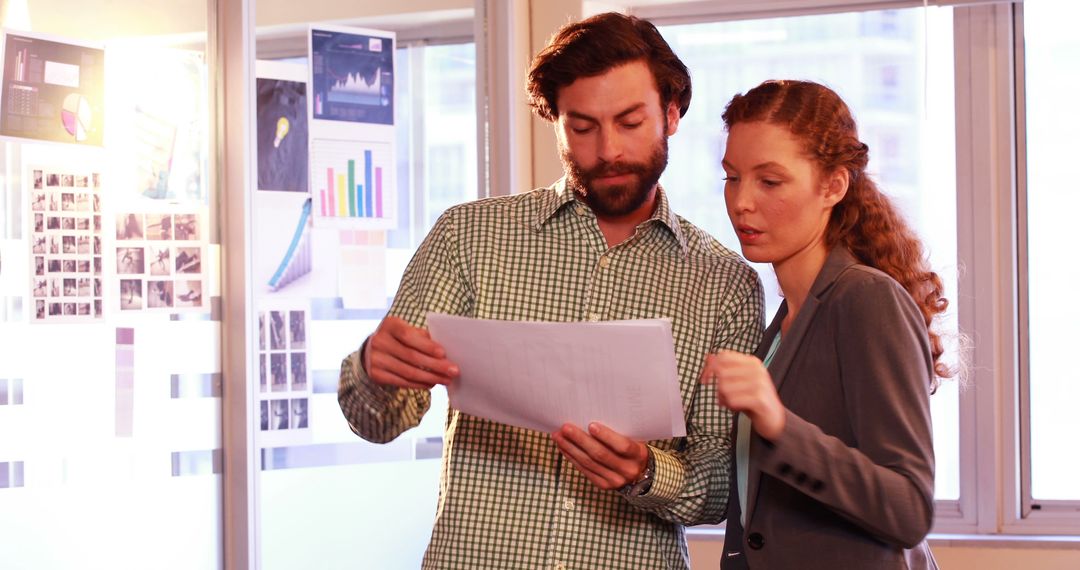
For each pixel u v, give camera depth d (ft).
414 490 9.53
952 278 10.89
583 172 5.07
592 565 4.98
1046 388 10.92
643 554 5.02
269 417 8.77
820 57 11.16
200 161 8.56
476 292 5.24
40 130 7.61
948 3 10.63
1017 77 10.91
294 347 8.93
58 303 7.65
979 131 10.84
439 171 9.95
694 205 11.42
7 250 7.38
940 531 10.93
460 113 10.15
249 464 8.61
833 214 4.58
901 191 11.05
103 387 7.91
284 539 8.84
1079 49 10.79
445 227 5.40
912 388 3.97
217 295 8.65
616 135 4.95
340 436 9.16
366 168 9.39
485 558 5.02
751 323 5.28
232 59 8.64
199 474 8.50
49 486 7.55
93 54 7.94
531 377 4.38
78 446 7.73
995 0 10.46
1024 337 10.94
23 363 7.43
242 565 8.60
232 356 8.65
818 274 4.43
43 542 7.51
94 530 7.82
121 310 8.03
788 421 3.89
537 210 5.38
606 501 5.02
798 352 4.36
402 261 9.60
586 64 4.90
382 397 4.90
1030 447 10.94
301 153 9.00
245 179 8.61
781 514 4.30
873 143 11.09
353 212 9.30
